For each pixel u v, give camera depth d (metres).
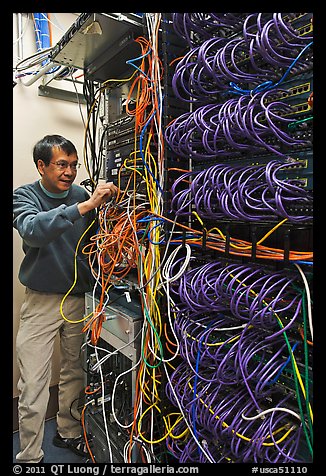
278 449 0.67
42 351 1.45
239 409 0.82
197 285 0.90
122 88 1.45
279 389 0.80
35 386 1.39
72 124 2.09
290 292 0.77
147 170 1.05
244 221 0.86
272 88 0.84
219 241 0.97
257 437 0.71
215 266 0.99
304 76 0.79
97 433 1.35
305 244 0.82
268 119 0.73
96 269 1.54
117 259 1.16
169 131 1.02
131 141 1.23
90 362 1.45
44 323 1.48
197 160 1.10
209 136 0.93
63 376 1.59
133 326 1.09
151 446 1.02
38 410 1.38
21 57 1.85
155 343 1.04
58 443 1.53
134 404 1.08
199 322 0.99
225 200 0.82
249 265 0.89
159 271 1.02
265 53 0.74
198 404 0.88
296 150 0.81
